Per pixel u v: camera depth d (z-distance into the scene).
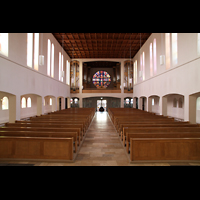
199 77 7.85
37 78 11.43
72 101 24.62
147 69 15.88
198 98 11.02
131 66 22.52
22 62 9.32
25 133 5.18
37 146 4.62
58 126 6.51
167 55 11.58
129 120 8.17
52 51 14.81
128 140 5.02
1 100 9.86
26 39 9.77
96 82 27.41
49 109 18.02
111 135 8.13
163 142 4.52
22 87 9.35
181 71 9.50
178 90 9.88
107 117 16.42
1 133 5.19
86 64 24.09
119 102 25.16
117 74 23.53
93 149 5.88
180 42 9.54
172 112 14.94
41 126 6.50
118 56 22.05
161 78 12.42
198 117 11.00
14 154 4.66
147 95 15.90
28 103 13.68
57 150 4.60
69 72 22.31
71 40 16.33
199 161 4.53
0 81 7.33
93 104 26.55
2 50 7.84
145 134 4.96
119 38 15.77
